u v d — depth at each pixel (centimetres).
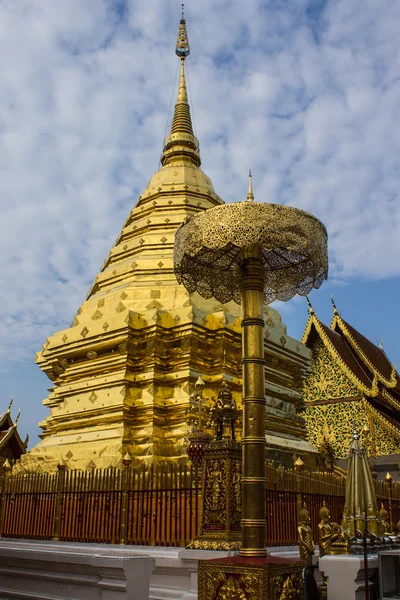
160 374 1730
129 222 2394
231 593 712
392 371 3400
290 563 738
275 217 805
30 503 1445
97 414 1736
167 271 1992
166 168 2459
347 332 3344
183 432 1599
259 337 803
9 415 3061
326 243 877
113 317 1795
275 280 982
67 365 1947
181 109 2625
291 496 1210
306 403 3219
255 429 770
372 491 1258
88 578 976
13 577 1120
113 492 1273
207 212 828
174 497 1173
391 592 912
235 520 1025
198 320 1747
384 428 2950
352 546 989
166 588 1039
